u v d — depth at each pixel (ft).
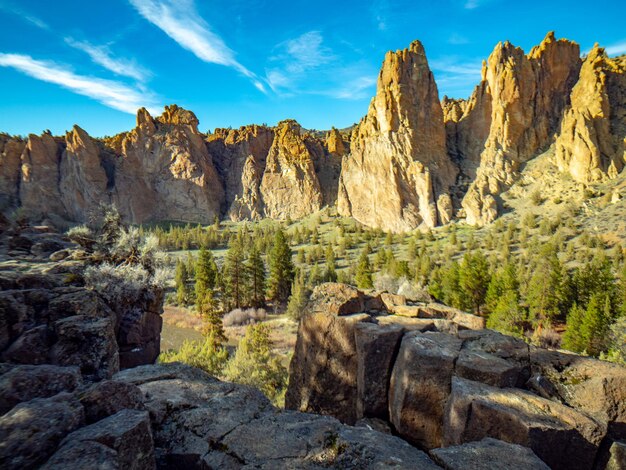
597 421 19.54
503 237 302.04
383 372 28.71
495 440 16.67
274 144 605.31
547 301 148.25
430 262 253.85
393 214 445.37
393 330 29.66
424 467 14.76
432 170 445.37
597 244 251.80
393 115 462.60
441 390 24.06
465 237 352.69
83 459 12.06
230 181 618.03
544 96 453.17
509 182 410.31
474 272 177.68
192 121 620.90
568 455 18.45
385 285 104.22
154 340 49.93
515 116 442.91
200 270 200.64
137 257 54.08
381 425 27.12
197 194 569.23
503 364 23.72
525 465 14.65
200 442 17.34
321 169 606.96
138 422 14.49
